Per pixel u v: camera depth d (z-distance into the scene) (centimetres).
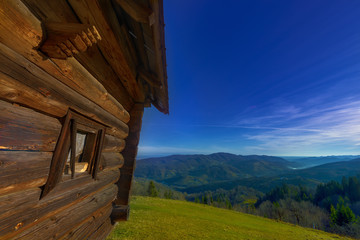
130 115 436
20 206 123
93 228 273
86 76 197
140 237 676
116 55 250
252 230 2130
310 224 5553
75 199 196
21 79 116
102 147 250
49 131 147
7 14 100
